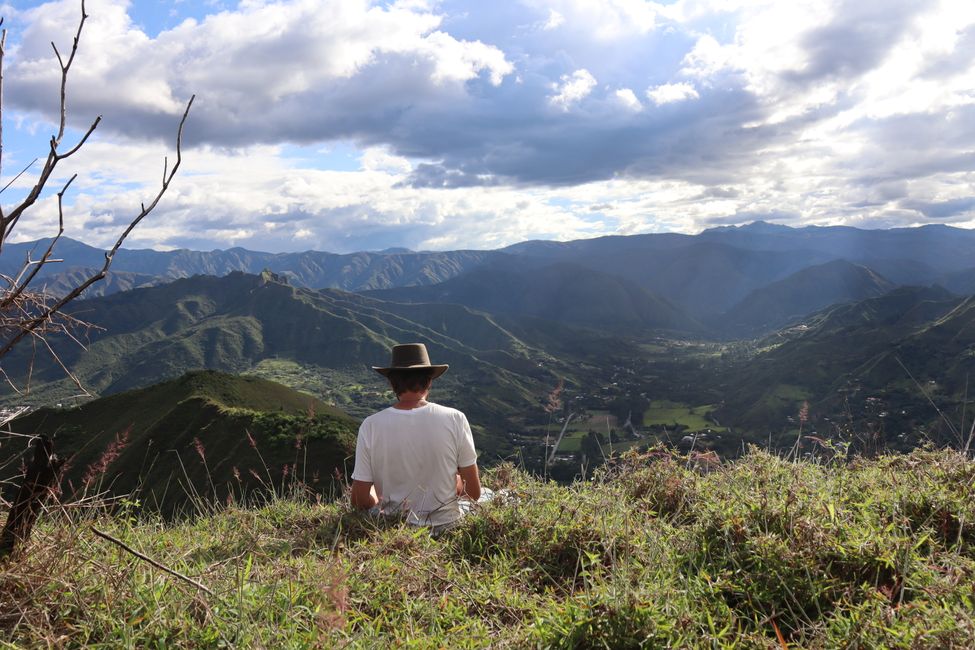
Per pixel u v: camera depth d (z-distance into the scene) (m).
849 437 5.17
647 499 4.41
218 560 3.37
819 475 4.68
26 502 2.52
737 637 2.42
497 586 3.05
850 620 2.45
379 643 2.40
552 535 3.64
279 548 3.72
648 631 2.36
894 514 3.43
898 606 2.42
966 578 2.66
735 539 3.27
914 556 2.86
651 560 3.15
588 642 2.37
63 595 2.42
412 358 4.54
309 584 2.85
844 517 3.39
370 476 4.36
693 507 4.21
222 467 23.03
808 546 3.00
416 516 4.23
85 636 2.23
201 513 4.52
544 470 5.25
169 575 2.66
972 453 4.27
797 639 2.53
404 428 4.31
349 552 3.45
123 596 2.49
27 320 2.24
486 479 5.61
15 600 2.35
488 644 2.43
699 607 2.71
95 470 3.37
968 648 2.04
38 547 2.58
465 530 3.85
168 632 2.30
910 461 4.57
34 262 2.23
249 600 2.57
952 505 3.46
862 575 2.85
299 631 2.46
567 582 3.20
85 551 2.74
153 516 4.14
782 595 2.76
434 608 2.81
